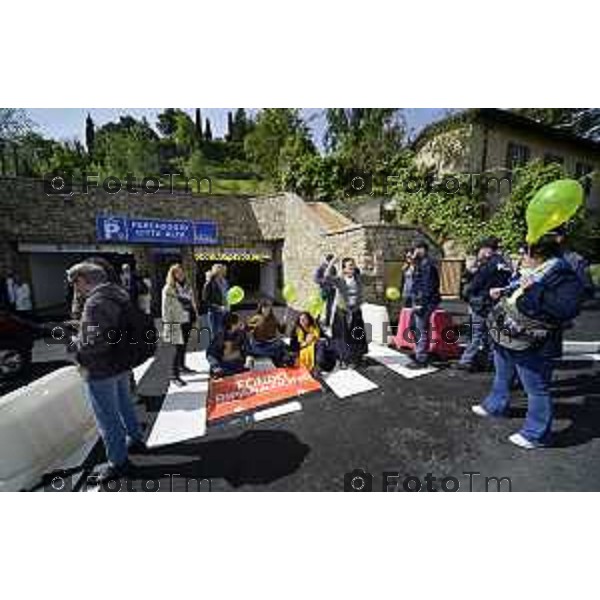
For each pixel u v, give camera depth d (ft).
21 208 49.24
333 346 19.16
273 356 18.79
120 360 9.78
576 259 12.46
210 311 19.43
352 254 35.29
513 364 12.74
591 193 58.44
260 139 100.01
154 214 54.90
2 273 48.70
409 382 17.19
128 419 11.62
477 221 47.65
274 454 11.59
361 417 13.91
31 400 11.38
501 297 13.04
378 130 70.64
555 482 10.07
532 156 54.60
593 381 16.94
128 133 91.66
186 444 12.26
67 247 51.47
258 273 62.23
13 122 71.00
